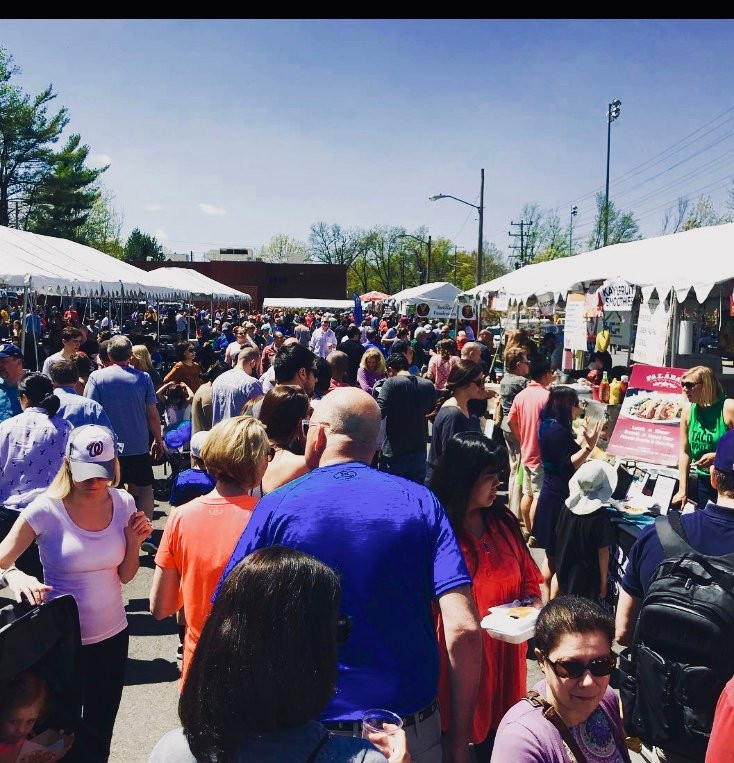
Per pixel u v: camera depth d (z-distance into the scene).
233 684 1.16
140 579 5.85
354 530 1.95
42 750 2.18
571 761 1.85
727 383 9.19
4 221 43.62
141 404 6.05
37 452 4.12
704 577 2.36
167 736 1.27
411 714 1.89
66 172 42.91
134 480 6.12
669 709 2.32
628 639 2.89
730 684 1.86
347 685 1.85
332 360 7.30
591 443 4.95
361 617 1.88
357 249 87.31
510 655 2.70
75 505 3.00
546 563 5.00
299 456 3.53
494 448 2.76
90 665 3.02
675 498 4.93
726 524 2.55
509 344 9.41
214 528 2.69
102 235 63.56
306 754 1.17
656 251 8.35
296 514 1.98
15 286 9.41
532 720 1.90
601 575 4.25
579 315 8.98
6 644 2.00
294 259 73.25
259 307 67.56
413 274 86.12
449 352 11.52
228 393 6.35
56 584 2.98
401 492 2.08
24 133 42.12
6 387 5.10
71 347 7.52
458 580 1.98
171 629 4.93
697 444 4.95
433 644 2.02
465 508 2.76
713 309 9.77
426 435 6.15
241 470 2.74
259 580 1.24
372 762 1.19
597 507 4.16
